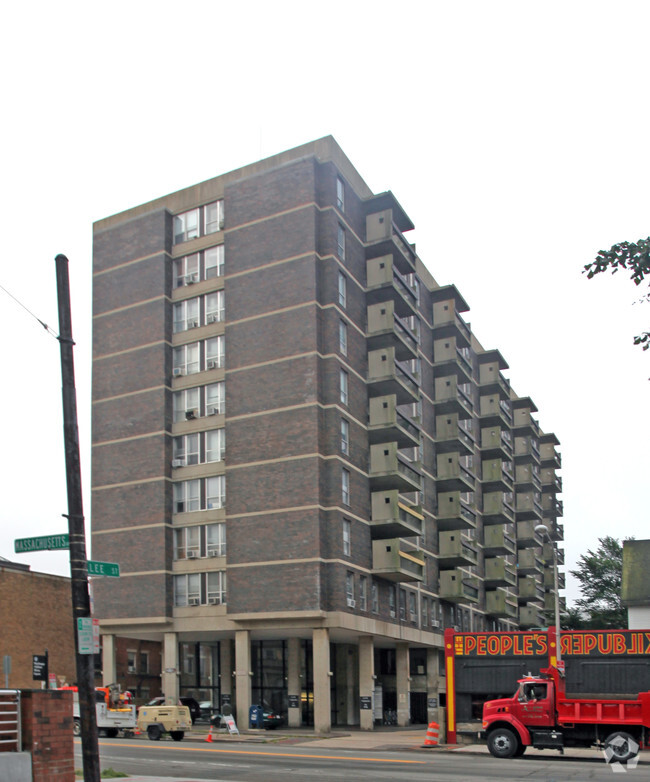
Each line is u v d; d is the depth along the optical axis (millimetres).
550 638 34438
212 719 43281
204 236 57344
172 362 56844
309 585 48125
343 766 24844
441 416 70750
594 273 9773
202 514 53406
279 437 50875
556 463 110688
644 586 52094
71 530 14562
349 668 59531
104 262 60250
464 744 34750
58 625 58625
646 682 31422
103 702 39375
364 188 59250
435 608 65750
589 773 22812
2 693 15266
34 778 15375
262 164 55500
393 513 53625
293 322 51906
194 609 52375
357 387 54406
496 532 80125
